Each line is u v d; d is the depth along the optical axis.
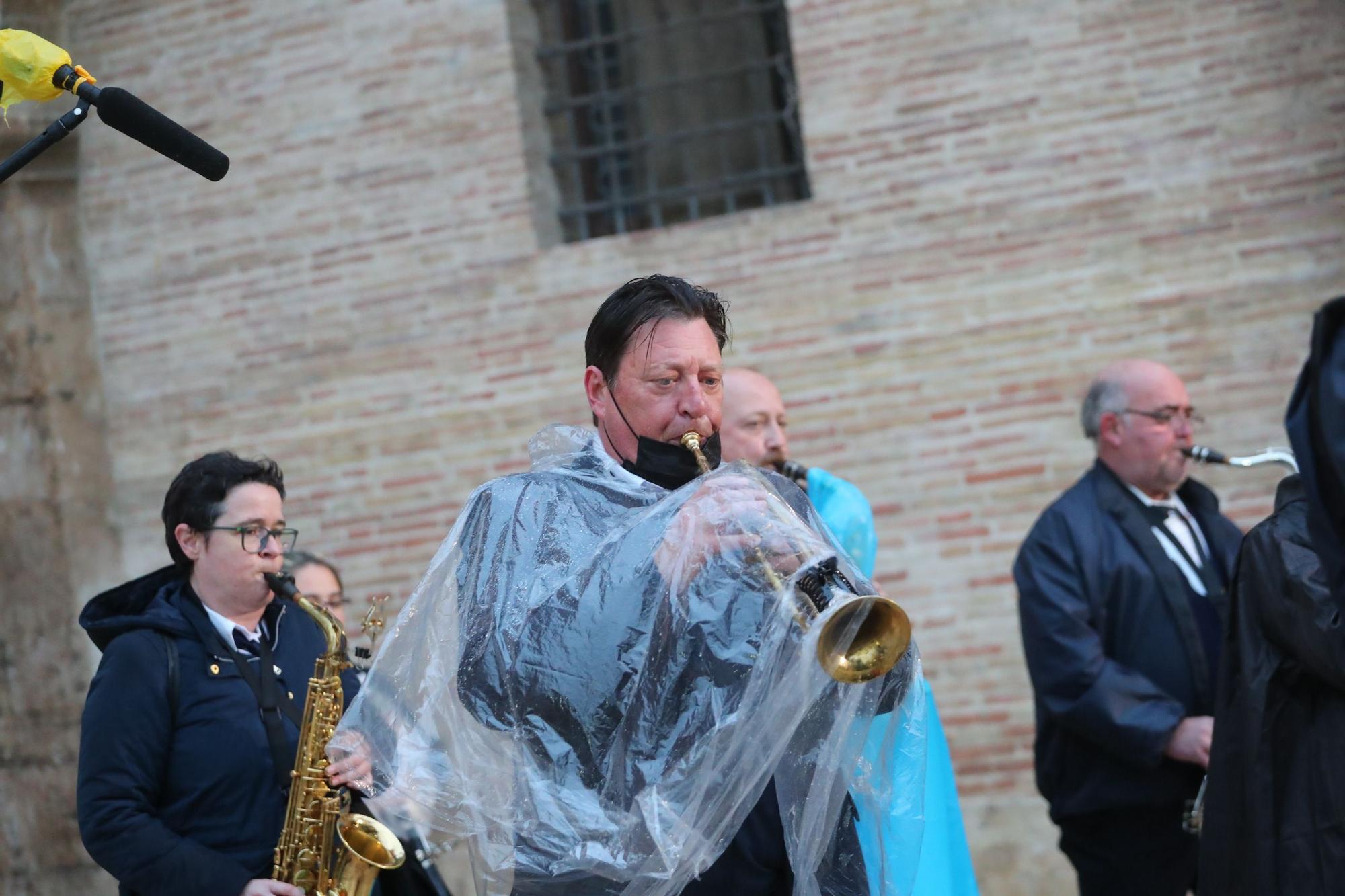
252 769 4.28
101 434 9.60
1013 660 7.93
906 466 8.11
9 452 9.49
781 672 2.84
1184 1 7.66
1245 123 7.59
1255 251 7.57
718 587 2.96
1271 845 4.16
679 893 3.10
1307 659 4.07
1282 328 7.53
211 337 9.37
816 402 8.26
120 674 4.23
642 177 9.80
